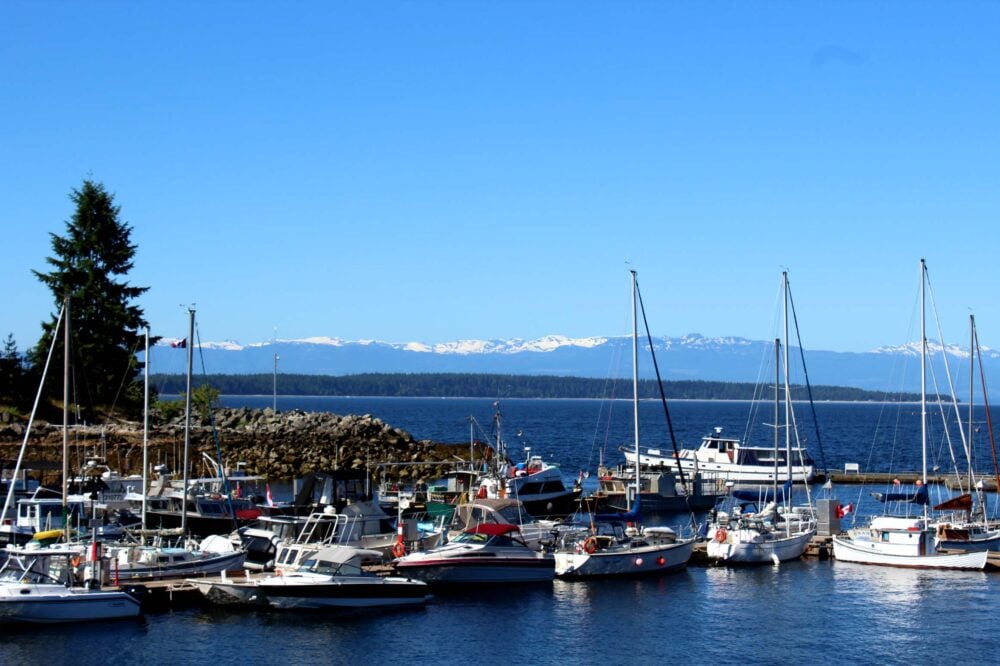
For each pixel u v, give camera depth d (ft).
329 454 387.96
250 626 151.64
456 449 420.36
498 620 159.02
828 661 142.82
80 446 334.44
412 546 186.91
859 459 528.63
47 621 146.00
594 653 144.87
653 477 302.04
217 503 209.77
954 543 207.92
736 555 203.92
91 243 400.06
